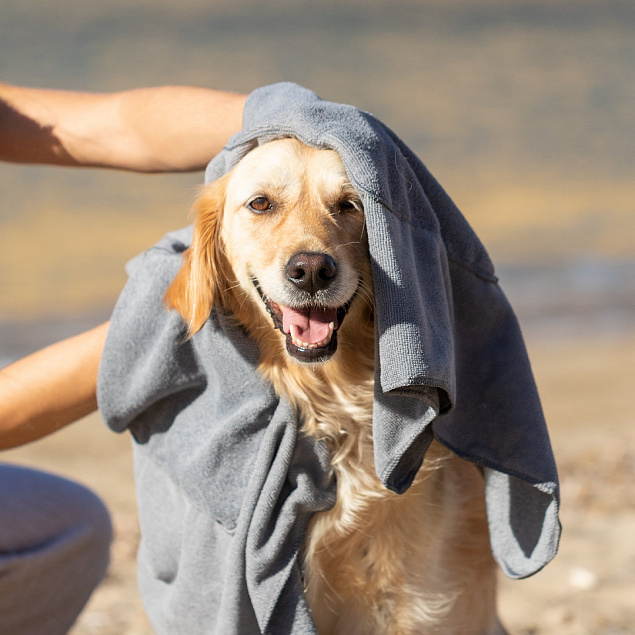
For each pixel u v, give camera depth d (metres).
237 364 4.48
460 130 42.78
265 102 4.69
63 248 25.23
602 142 40.62
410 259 4.14
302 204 4.89
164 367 4.38
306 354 4.65
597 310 20.75
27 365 4.57
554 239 26.55
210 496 4.40
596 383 16.23
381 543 4.96
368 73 57.81
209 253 5.01
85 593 5.54
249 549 4.34
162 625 4.82
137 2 110.25
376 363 4.21
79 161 5.35
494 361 4.63
